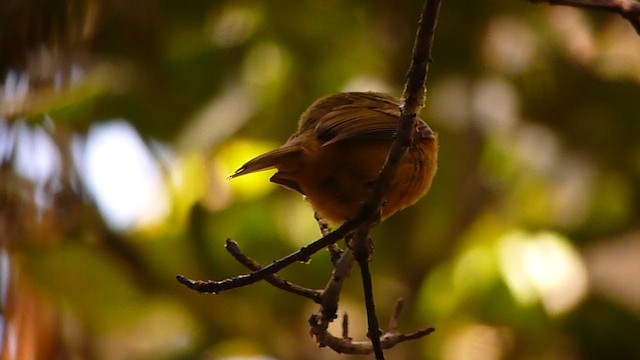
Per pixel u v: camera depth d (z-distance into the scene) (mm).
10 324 8914
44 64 9148
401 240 12680
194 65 12234
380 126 5918
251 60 12625
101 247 10234
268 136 12680
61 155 9539
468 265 12742
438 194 12258
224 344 12523
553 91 12547
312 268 12711
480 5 12156
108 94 10867
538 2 6098
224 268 12719
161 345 11695
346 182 5922
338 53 12695
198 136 11992
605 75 12461
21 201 9125
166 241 12562
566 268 12523
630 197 12578
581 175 12352
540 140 12453
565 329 12484
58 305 9375
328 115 6191
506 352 12750
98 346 10414
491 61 12336
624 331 12391
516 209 12859
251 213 12867
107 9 10500
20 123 9203
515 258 12609
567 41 12531
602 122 12516
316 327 5547
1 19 8883
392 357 12766
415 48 4637
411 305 12820
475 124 12023
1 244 9016
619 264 12555
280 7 12531
